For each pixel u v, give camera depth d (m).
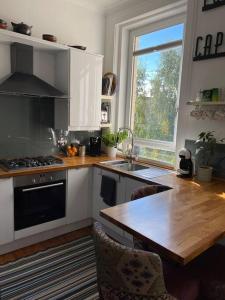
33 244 2.68
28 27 2.52
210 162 2.41
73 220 2.91
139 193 1.92
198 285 1.31
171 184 2.18
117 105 3.54
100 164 2.91
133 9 3.08
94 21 3.38
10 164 2.55
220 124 2.34
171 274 1.34
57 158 3.01
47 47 2.76
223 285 1.29
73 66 2.87
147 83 3.30
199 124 2.50
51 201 2.70
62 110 3.01
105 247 1.12
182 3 2.64
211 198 1.79
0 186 2.28
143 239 1.21
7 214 2.37
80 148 3.33
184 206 1.61
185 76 2.57
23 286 2.03
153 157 3.26
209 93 2.30
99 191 2.93
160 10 2.83
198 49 2.46
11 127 2.83
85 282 2.11
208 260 1.47
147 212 1.50
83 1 3.13
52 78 3.09
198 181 2.30
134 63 3.44
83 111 3.05
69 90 2.88
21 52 2.66
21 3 2.71
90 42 3.39
